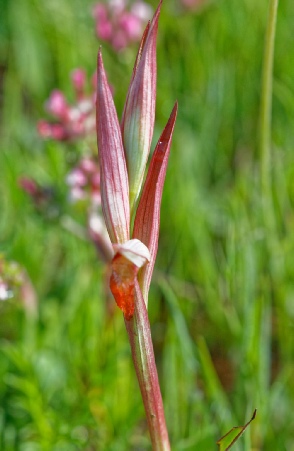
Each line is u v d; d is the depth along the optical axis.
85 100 0.54
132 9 0.71
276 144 0.69
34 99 0.83
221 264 0.58
